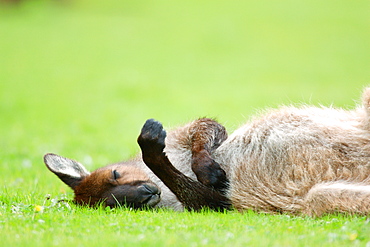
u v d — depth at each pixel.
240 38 110.81
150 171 19.66
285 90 72.00
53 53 100.56
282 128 17.80
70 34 114.44
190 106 61.66
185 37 112.56
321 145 16.81
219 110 57.91
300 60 94.62
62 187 22.80
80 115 57.69
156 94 71.75
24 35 112.69
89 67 91.19
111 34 114.75
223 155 18.80
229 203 17.61
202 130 19.16
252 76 84.12
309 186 16.33
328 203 15.13
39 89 75.31
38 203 17.70
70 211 16.23
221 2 141.62
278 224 14.17
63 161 19.53
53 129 48.75
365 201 14.69
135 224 14.05
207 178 17.30
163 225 13.98
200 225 13.94
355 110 18.41
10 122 53.12
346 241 12.31
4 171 26.98
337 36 109.62
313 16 125.00
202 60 96.44
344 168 16.25
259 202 17.05
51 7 136.50
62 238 12.80
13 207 16.42
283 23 120.88
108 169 18.27
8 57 97.00
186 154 19.75
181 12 133.62
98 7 139.12
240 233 13.06
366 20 120.69
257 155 17.75
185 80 82.00
